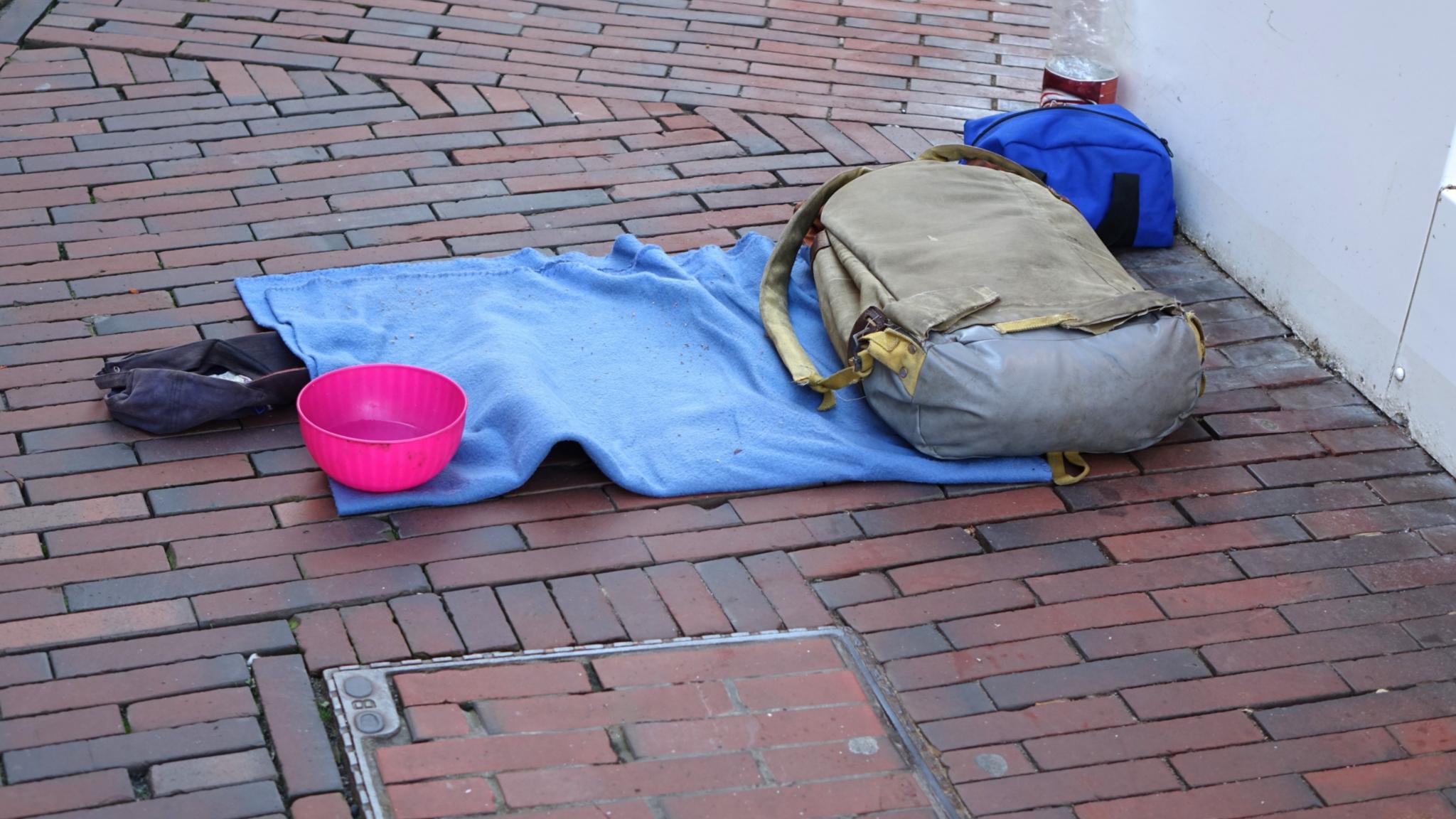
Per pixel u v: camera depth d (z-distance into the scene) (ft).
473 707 8.17
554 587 9.17
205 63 15.83
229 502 9.70
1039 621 9.20
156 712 7.96
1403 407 11.42
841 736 8.19
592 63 16.76
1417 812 7.93
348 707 8.05
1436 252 10.78
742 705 8.36
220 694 8.12
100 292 11.88
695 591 9.24
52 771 7.53
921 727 8.32
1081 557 9.82
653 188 14.28
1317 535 10.16
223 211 13.21
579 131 15.25
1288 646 9.09
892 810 7.73
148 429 10.21
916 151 15.31
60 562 9.01
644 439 10.57
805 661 8.73
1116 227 13.80
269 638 8.54
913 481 10.50
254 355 11.12
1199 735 8.37
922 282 10.91
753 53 17.42
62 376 10.82
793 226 12.39
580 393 11.01
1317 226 12.25
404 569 9.19
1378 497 10.64
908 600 9.32
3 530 9.25
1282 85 12.59
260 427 10.53
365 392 10.42
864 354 10.52
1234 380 12.05
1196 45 13.88
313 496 9.84
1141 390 10.31
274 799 7.48
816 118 15.94
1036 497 10.44
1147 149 13.70
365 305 11.94
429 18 17.44
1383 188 11.35
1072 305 10.62
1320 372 12.26
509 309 11.93
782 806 7.70
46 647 8.34
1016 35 18.63
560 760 7.86
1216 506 10.44
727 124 15.66
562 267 12.55
